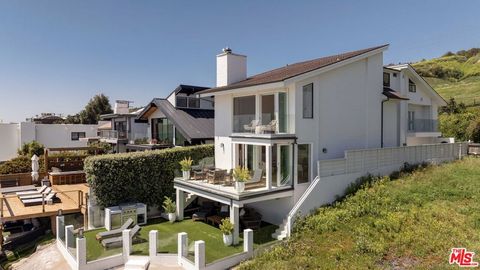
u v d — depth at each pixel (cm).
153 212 1869
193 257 1168
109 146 3491
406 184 1636
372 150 1748
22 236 1684
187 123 2489
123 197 1762
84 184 2477
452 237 1091
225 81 2103
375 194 1512
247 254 1245
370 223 1258
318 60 2180
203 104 2845
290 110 1598
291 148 1577
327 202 1519
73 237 1306
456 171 1850
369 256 1045
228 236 1334
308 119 1639
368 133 1955
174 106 2719
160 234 1510
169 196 1914
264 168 1703
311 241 1230
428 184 1619
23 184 2488
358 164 1677
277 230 1442
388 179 1705
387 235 1150
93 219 1680
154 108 2903
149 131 3036
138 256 1281
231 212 1397
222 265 1179
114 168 1728
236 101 1927
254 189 1477
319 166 1515
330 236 1235
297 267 1043
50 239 1627
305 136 1627
